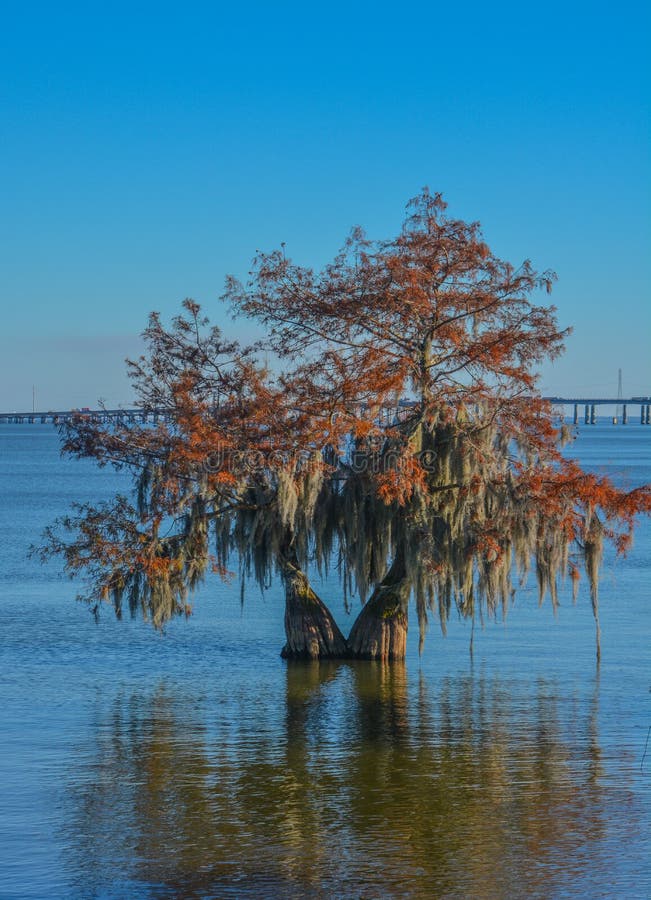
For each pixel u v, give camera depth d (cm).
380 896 1688
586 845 1883
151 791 2169
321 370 3294
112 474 16050
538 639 3956
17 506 9912
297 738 2567
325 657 3519
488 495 3238
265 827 1970
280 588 5569
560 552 3222
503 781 2234
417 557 3222
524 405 3272
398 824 1989
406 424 3262
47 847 1875
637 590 5275
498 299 3281
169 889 1712
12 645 3834
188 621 4425
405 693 3056
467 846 1880
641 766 2333
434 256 3278
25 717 2773
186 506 3416
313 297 3350
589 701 2950
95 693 3058
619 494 3244
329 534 3362
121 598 3384
